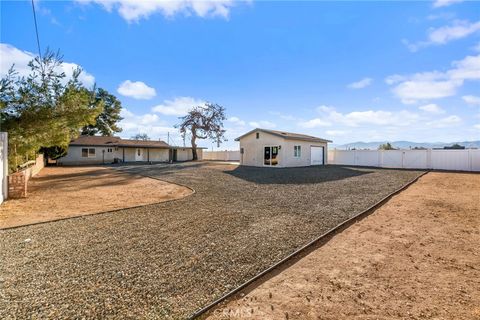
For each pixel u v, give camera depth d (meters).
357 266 3.58
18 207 7.31
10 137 9.34
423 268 3.50
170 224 5.62
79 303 2.62
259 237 4.78
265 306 2.60
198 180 13.26
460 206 7.30
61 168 22.31
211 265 3.59
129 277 3.22
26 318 2.35
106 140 34.28
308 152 25.42
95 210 6.94
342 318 2.39
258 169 19.95
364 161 26.61
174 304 2.62
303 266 3.60
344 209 6.92
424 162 23.00
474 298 2.75
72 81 10.50
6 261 3.69
